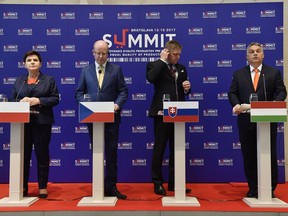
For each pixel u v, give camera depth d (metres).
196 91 4.26
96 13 4.30
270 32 4.21
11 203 2.96
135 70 4.29
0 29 4.29
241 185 4.04
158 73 3.38
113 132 3.31
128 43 4.29
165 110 3.00
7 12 4.29
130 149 4.27
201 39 4.27
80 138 4.27
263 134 2.98
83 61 4.30
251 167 3.26
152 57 4.29
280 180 4.16
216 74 4.25
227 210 2.83
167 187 3.86
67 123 4.27
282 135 4.18
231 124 4.23
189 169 4.25
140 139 4.27
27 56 3.35
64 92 4.28
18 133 3.08
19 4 4.29
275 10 4.21
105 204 2.96
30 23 4.29
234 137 4.23
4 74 4.27
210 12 4.26
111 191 3.31
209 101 4.25
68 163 4.26
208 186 4.01
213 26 4.26
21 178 3.12
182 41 4.28
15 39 4.28
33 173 4.24
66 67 4.29
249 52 3.26
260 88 3.20
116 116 3.33
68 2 4.62
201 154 4.25
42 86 3.31
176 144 3.06
